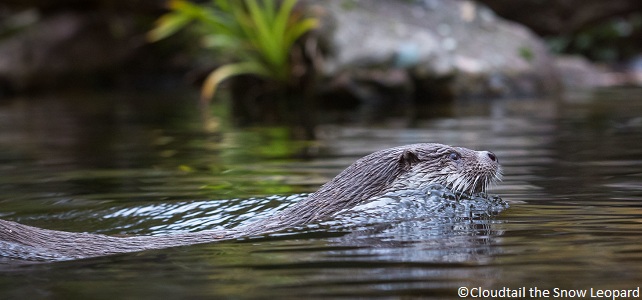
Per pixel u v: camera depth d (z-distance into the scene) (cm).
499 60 3450
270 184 1612
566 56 4306
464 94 3309
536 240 1038
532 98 3281
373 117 2830
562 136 2178
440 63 3359
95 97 4050
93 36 4659
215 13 3931
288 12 3594
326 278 880
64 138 2538
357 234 1113
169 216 1371
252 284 868
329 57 3438
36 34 4547
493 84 3331
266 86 3791
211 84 3647
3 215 1419
